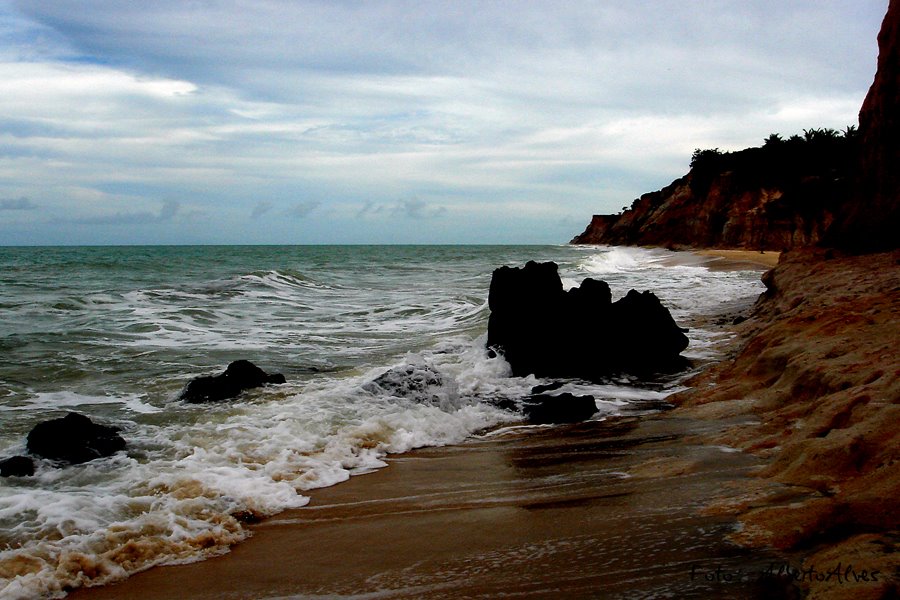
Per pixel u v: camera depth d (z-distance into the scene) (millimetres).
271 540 5742
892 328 9195
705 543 4602
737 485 5773
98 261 54438
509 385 12398
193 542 5594
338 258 71000
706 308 22797
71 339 16016
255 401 10438
